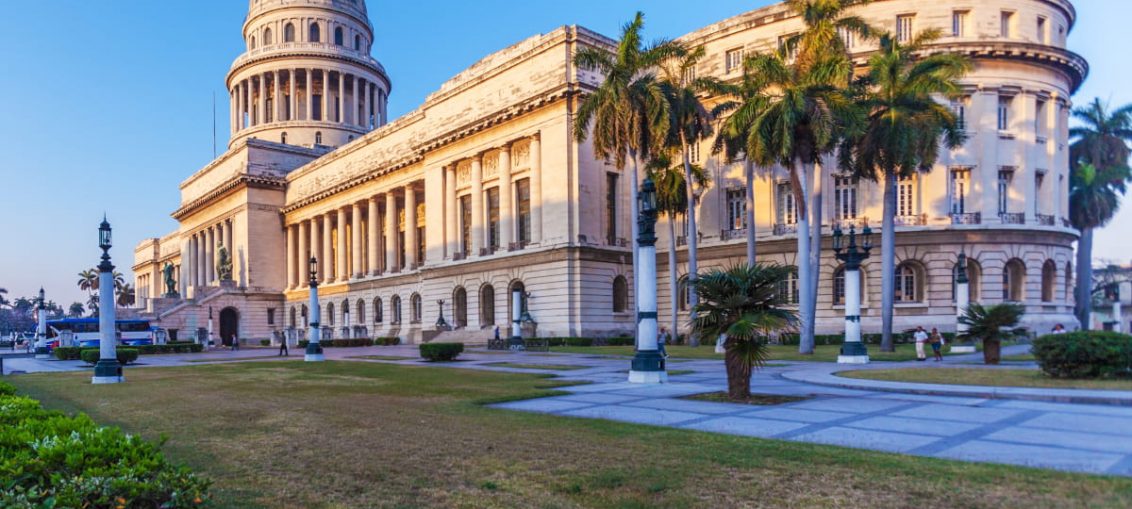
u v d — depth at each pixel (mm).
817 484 7988
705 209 54938
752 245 41562
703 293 17047
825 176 50438
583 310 51312
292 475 9141
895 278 48906
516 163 57469
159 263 152125
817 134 34125
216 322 88125
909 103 37000
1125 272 91875
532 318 53875
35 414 8875
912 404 14961
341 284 84000
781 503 7297
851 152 39531
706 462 9305
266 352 60375
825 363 28969
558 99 52312
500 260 56938
